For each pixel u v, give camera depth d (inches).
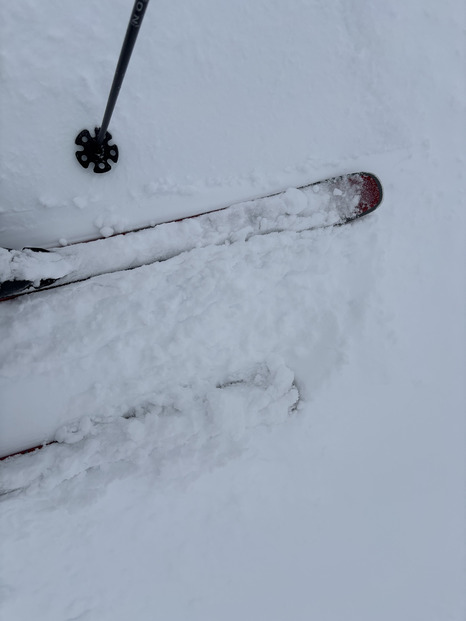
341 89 49.1
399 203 50.7
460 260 53.4
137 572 48.4
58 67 42.7
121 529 47.5
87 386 44.5
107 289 43.5
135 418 45.6
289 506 50.9
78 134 42.9
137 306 44.5
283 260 47.6
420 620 54.1
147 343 45.4
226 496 49.3
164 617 49.1
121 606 48.2
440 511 54.6
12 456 43.0
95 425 44.8
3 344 42.2
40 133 42.4
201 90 46.2
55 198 42.9
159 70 45.0
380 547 53.2
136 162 44.5
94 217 43.8
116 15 43.8
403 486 53.4
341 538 52.2
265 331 48.4
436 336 53.2
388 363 51.3
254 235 46.4
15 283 37.2
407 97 50.5
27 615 46.2
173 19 45.1
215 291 46.2
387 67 49.9
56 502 45.0
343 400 50.5
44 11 42.3
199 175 46.1
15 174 41.9
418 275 52.1
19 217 42.4
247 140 47.1
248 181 47.1
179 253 44.8
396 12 50.0
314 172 48.5
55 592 46.8
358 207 48.6
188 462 46.8
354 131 49.5
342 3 49.1
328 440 50.8
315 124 48.6
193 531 49.1
